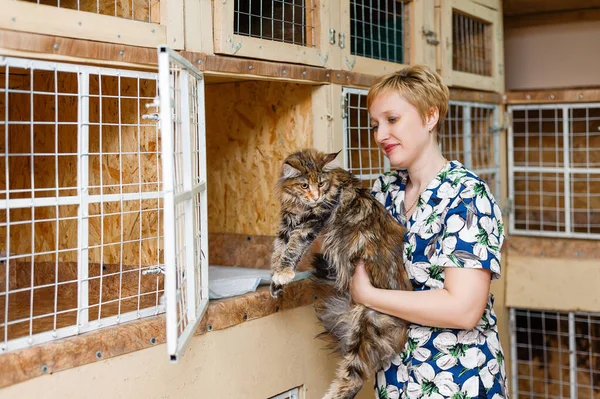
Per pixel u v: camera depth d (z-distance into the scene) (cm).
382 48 310
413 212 187
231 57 216
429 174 188
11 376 149
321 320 217
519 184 455
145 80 220
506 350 418
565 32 445
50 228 247
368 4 301
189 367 197
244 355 218
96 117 233
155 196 193
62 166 244
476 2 374
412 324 185
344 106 269
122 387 176
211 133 294
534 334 454
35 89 248
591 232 437
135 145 224
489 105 396
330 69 261
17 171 257
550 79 452
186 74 174
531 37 455
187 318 181
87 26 170
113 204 231
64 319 189
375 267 195
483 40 399
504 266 418
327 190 210
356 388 197
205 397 203
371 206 203
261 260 283
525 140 452
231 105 287
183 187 178
